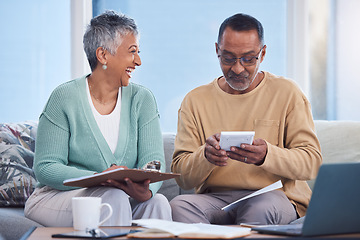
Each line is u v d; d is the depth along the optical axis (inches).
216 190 112.7
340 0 151.9
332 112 152.7
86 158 105.7
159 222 73.6
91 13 149.2
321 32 152.6
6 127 126.0
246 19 108.3
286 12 152.1
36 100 149.1
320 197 67.1
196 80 151.6
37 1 148.5
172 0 150.9
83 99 107.5
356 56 151.8
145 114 111.3
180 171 111.5
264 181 109.0
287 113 112.3
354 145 124.7
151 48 151.3
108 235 68.9
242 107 113.4
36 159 103.6
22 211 115.6
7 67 148.5
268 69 153.1
